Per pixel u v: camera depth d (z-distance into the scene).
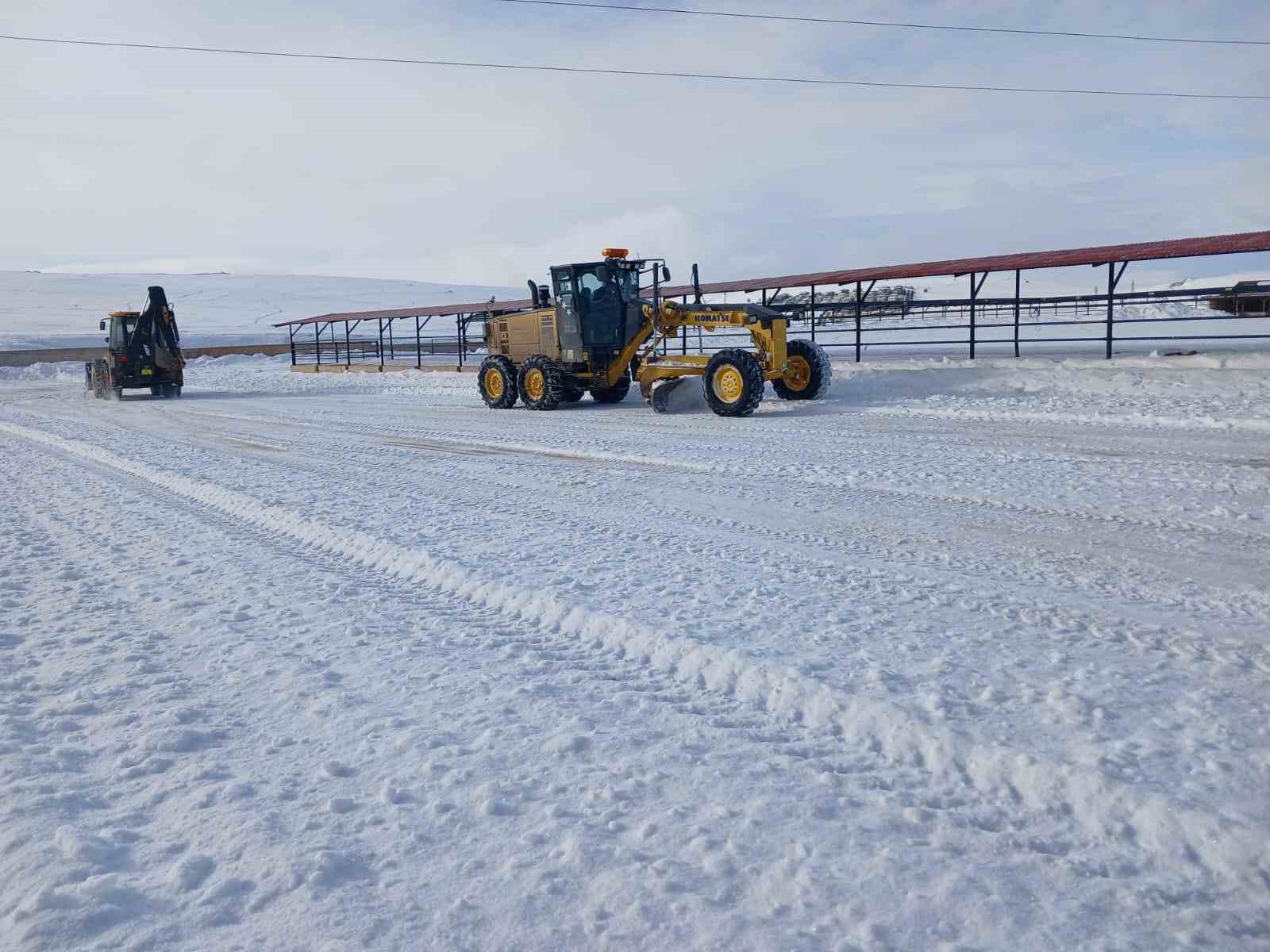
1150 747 2.89
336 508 7.67
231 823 2.60
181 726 3.32
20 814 2.69
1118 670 3.56
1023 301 18.42
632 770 2.87
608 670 3.79
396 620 4.58
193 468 10.55
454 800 2.71
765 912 2.13
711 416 14.02
